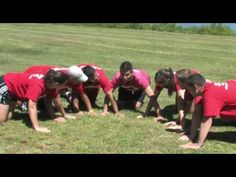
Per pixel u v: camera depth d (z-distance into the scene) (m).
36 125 3.61
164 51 9.29
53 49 8.55
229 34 13.77
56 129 3.66
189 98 3.78
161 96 5.01
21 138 3.41
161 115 4.21
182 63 7.90
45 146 3.28
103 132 3.64
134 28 14.14
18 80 3.70
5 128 3.62
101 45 9.45
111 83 4.19
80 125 3.79
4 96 3.72
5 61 6.93
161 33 12.98
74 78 3.92
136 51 9.04
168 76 3.87
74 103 4.14
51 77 3.61
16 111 4.09
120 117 4.07
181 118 3.80
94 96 4.34
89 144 3.36
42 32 10.98
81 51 8.57
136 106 4.42
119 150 3.26
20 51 8.06
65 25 13.58
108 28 13.66
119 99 4.50
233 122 4.02
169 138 3.57
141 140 3.50
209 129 3.51
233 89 3.33
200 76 3.36
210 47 10.26
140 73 4.16
